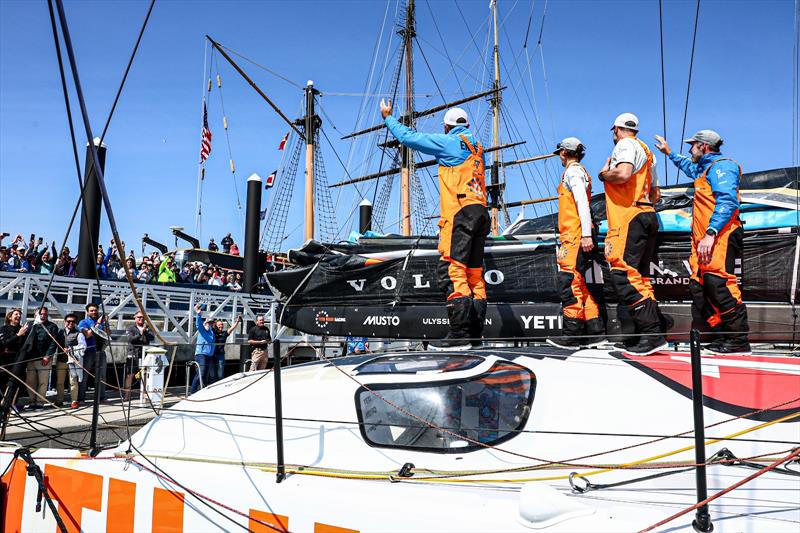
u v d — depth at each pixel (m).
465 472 2.70
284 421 3.35
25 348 7.77
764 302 4.59
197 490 2.92
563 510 2.14
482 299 4.74
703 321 4.29
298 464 3.02
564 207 4.54
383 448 3.03
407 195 18.45
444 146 4.66
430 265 5.47
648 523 2.07
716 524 2.03
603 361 3.32
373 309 5.59
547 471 2.71
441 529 2.29
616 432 2.84
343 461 3.01
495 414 3.02
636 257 3.93
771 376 3.06
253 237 14.62
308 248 5.95
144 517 3.02
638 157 3.99
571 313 4.41
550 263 5.15
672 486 2.43
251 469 2.96
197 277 15.77
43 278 10.45
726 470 2.54
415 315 5.42
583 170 4.49
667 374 3.12
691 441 2.71
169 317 11.86
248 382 4.02
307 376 3.70
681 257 4.72
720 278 3.91
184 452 3.32
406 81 19.73
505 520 2.22
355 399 3.32
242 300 13.24
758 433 2.73
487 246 5.35
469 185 4.64
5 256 11.58
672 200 4.87
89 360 8.39
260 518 2.72
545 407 3.00
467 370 3.28
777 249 4.56
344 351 5.72
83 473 3.28
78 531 3.22
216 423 3.48
